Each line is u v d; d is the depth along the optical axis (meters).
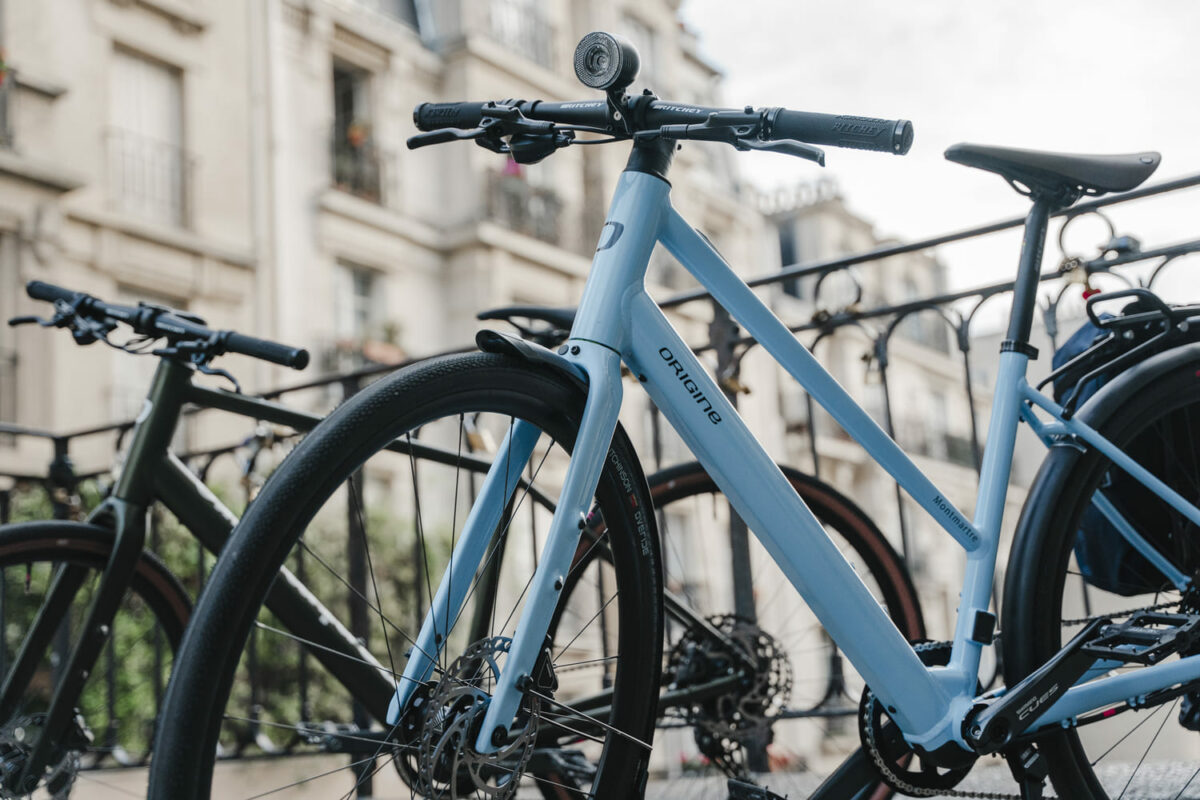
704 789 1.83
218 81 10.80
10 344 8.84
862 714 1.38
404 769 1.20
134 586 1.64
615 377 1.21
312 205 11.49
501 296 13.10
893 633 1.31
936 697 1.33
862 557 1.69
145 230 9.87
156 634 2.25
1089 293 1.64
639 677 1.23
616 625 1.24
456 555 1.14
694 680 1.83
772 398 11.91
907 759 1.40
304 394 10.97
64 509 3.13
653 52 16.67
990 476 1.45
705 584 2.16
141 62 10.33
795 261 20.06
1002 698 1.33
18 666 1.55
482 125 1.28
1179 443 1.54
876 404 18.20
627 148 15.27
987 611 1.40
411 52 12.98
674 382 1.26
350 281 12.08
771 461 1.29
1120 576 1.62
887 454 1.42
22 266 8.99
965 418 21.19
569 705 1.56
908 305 2.43
